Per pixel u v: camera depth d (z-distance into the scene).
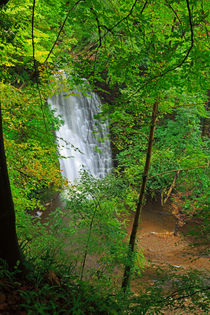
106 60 4.06
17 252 2.88
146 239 14.15
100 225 5.82
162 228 16.05
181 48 4.78
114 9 3.54
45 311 2.19
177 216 14.19
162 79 3.38
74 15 3.49
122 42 4.09
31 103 6.05
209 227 4.77
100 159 20.88
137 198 7.95
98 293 3.16
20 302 2.15
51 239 4.98
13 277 2.56
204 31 3.64
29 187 7.16
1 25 3.81
